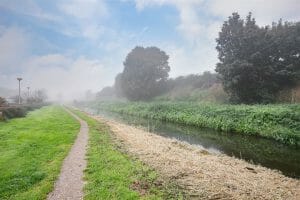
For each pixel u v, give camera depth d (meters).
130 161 13.84
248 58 36.22
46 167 12.27
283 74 35.41
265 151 19.06
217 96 47.69
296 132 20.92
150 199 8.86
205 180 11.94
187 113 37.31
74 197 9.08
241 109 29.44
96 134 22.97
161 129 31.38
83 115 46.91
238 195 10.30
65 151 15.47
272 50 36.78
